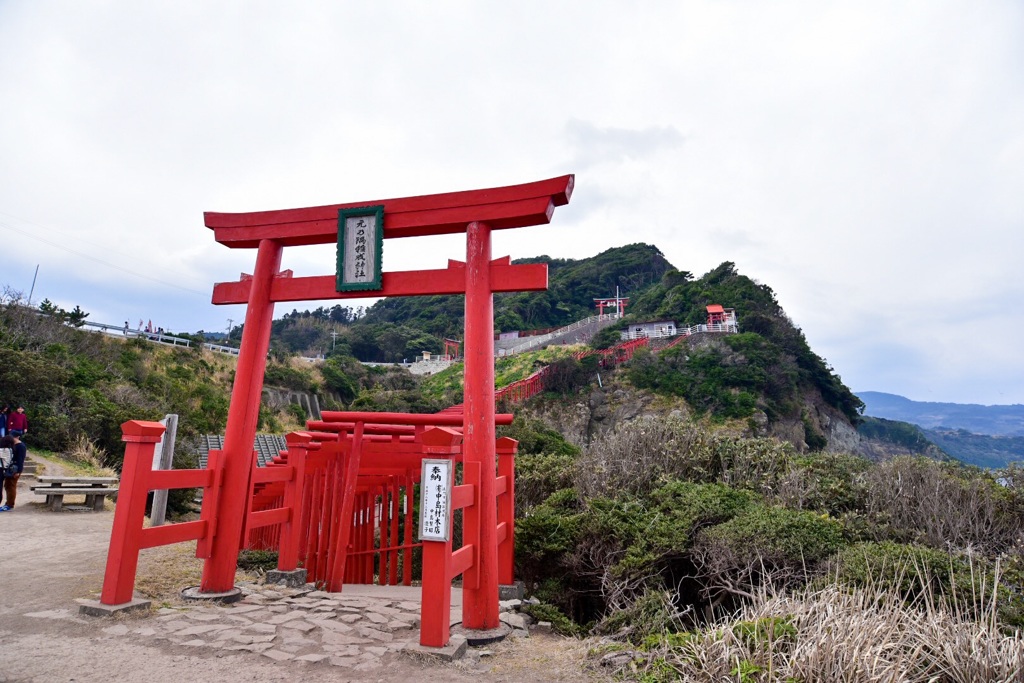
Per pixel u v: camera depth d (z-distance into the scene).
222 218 5.49
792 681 2.75
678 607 5.52
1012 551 5.04
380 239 4.91
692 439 8.64
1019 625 3.63
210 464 4.70
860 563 4.45
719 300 51.38
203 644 3.41
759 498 6.85
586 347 48.53
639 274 91.25
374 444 6.06
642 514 6.16
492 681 3.07
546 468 8.73
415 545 6.67
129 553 4.00
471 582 4.05
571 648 3.76
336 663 3.23
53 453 14.30
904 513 6.07
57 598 4.26
